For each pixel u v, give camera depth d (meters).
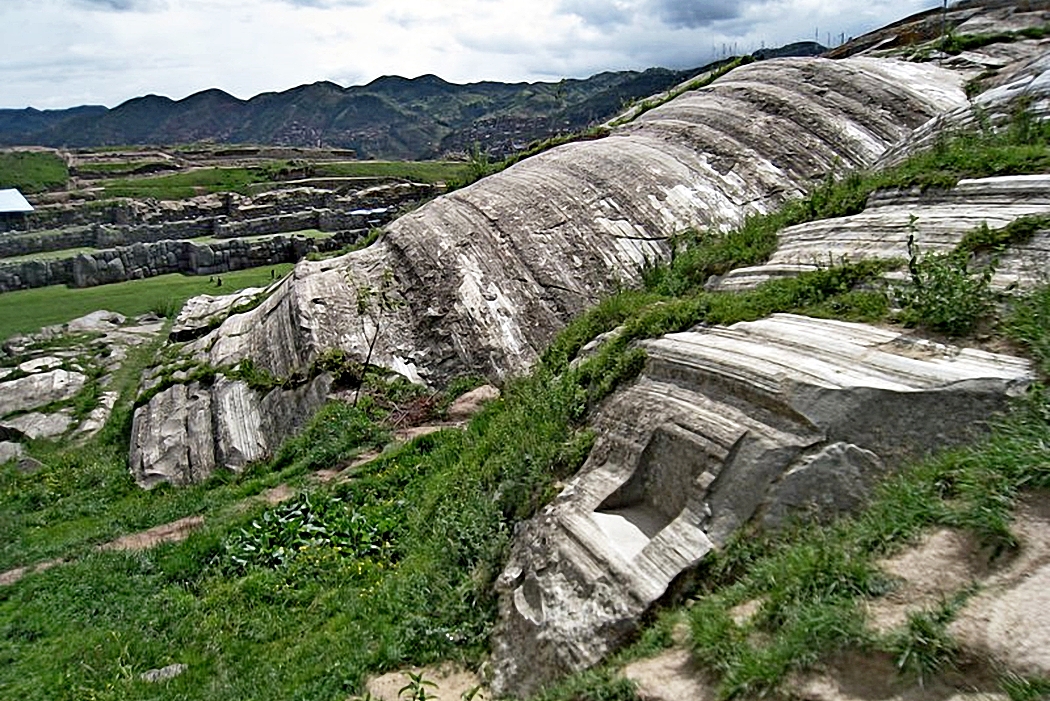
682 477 6.72
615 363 8.89
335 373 15.47
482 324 15.45
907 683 4.12
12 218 50.31
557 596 6.54
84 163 74.50
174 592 10.16
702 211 17.16
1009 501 4.73
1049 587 4.14
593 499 7.21
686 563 5.99
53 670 8.74
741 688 4.68
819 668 4.47
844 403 5.97
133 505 14.47
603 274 15.88
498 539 8.01
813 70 21.62
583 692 5.43
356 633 8.05
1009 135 10.80
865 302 7.64
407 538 9.97
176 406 17.52
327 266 18.48
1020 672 3.81
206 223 48.25
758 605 5.25
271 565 10.38
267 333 18.05
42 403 21.30
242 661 8.34
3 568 11.88
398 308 16.69
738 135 19.28
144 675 8.33
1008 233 7.51
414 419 14.24
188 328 21.50
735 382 6.82
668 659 5.35
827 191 11.89
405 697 6.82
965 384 5.66
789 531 5.82
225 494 13.45
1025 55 22.62
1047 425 5.16
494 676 6.68
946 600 4.38
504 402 12.43
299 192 55.12
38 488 15.82
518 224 17.03
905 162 11.92
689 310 8.94
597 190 17.56
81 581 10.83
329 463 13.46
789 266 9.88
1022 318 6.25
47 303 33.62
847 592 4.82
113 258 38.88
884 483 5.55
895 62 22.86
